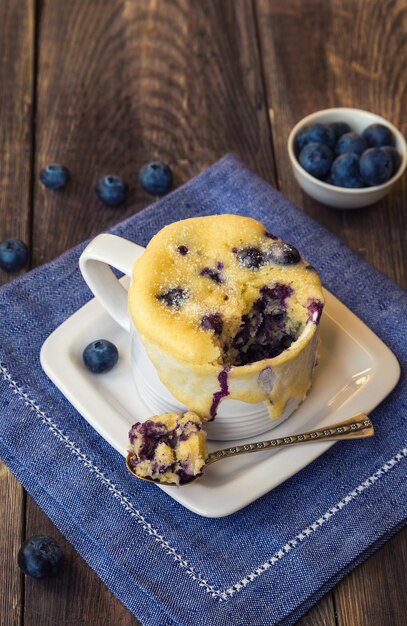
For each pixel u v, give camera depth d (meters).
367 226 0.86
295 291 0.69
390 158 0.83
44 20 0.94
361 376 0.74
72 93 0.91
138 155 0.89
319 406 0.73
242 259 0.69
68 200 0.86
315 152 0.84
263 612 0.69
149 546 0.70
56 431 0.73
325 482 0.72
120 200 0.86
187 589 0.69
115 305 0.73
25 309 0.77
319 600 0.71
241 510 0.71
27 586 0.71
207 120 0.91
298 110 0.92
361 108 0.92
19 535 0.73
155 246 0.69
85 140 0.89
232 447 0.70
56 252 0.84
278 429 0.72
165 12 0.95
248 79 0.93
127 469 0.72
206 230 0.70
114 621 0.70
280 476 0.70
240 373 0.67
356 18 0.96
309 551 0.70
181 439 0.68
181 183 0.88
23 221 0.85
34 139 0.89
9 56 0.92
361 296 0.78
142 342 0.68
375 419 0.74
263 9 0.96
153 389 0.70
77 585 0.71
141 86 0.92
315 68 0.93
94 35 0.94
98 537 0.70
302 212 0.82
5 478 0.74
